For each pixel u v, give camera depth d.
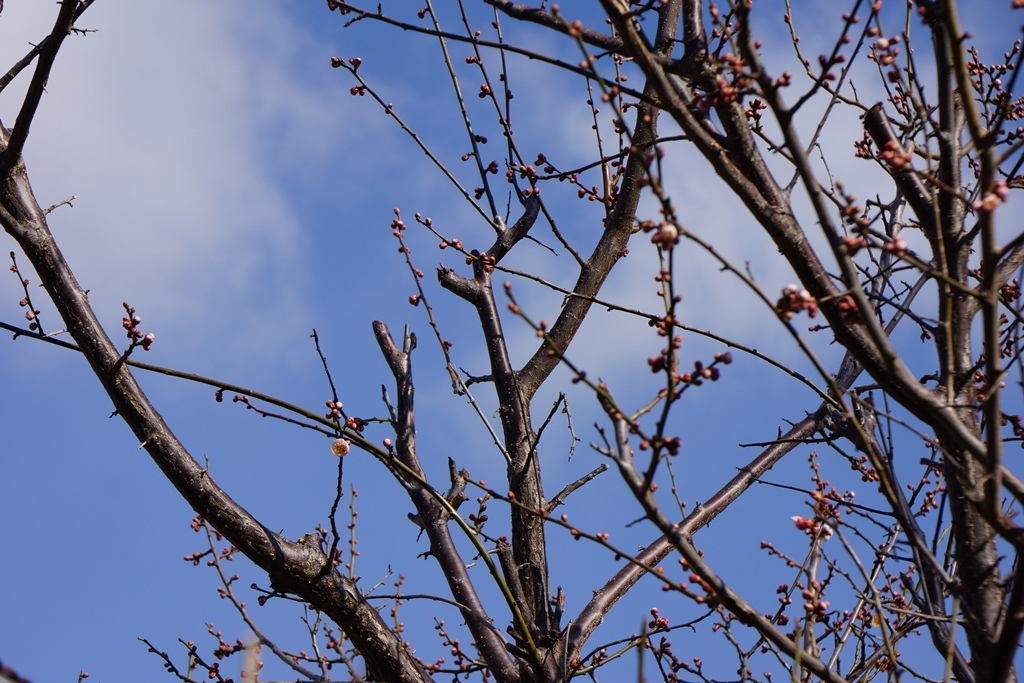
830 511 3.92
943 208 3.95
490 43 4.07
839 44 3.40
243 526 4.34
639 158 3.04
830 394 5.03
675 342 3.09
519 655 5.10
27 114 4.60
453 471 5.52
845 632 4.61
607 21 5.63
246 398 4.83
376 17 4.34
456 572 5.37
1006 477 3.38
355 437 4.67
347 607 4.45
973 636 3.65
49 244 4.55
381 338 6.39
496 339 6.20
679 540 3.36
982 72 5.12
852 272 3.23
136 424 4.40
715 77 3.72
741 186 3.60
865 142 4.58
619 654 5.31
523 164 6.15
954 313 3.93
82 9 4.85
